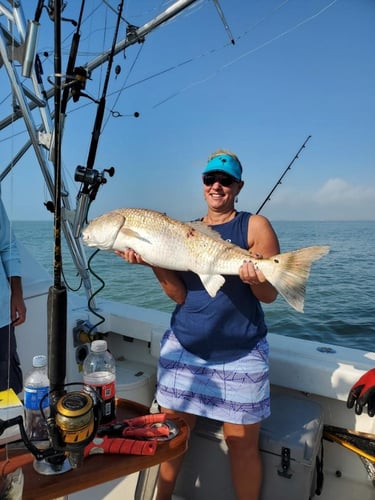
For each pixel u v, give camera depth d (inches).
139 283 383.2
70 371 107.3
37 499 44.1
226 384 76.7
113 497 85.7
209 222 87.4
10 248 83.6
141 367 113.3
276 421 82.4
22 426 47.6
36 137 79.8
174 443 53.8
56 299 48.3
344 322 264.5
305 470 74.5
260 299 80.5
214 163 81.2
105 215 88.9
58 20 47.3
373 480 84.5
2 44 74.9
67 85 57.5
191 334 80.0
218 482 81.4
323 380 89.0
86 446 46.8
